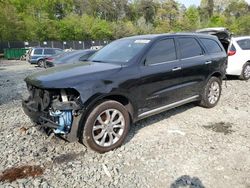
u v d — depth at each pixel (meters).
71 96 4.13
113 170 3.92
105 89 4.29
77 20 69.56
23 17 57.31
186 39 5.96
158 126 5.53
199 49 6.22
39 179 3.72
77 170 3.94
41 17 61.12
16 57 36.44
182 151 4.44
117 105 4.45
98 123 4.33
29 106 4.56
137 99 4.77
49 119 4.18
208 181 3.63
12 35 46.69
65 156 4.34
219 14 111.50
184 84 5.72
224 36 10.86
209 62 6.29
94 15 93.56
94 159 4.23
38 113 4.34
